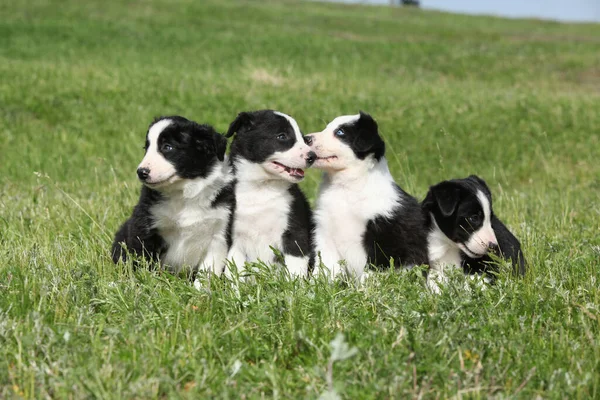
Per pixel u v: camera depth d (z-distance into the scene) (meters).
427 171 15.80
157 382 4.71
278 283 6.46
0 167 14.34
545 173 15.95
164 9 43.12
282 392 4.74
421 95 23.61
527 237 8.79
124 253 7.81
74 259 7.54
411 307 6.00
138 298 6.20
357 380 4.81
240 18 43.56
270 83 24.19
